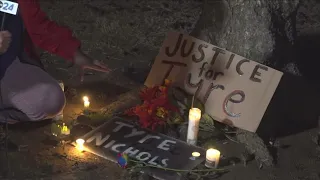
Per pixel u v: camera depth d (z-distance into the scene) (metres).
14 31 2.81
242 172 2.81
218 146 3.02
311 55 3.81
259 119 3.04
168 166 2.80
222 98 3.15
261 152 2.91
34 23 2.76
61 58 3.96
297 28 4.45
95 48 4.15
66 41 2.85
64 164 2.83
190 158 2.87
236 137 3.10
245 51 3.17
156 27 4.54
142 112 3.11
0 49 2.61
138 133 3.06
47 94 2.93
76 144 2.97
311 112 3.24
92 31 4.44
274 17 3.12
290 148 3.02
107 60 3.97
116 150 2.92
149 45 4.24
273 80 3.04
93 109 3.33
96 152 2.90
